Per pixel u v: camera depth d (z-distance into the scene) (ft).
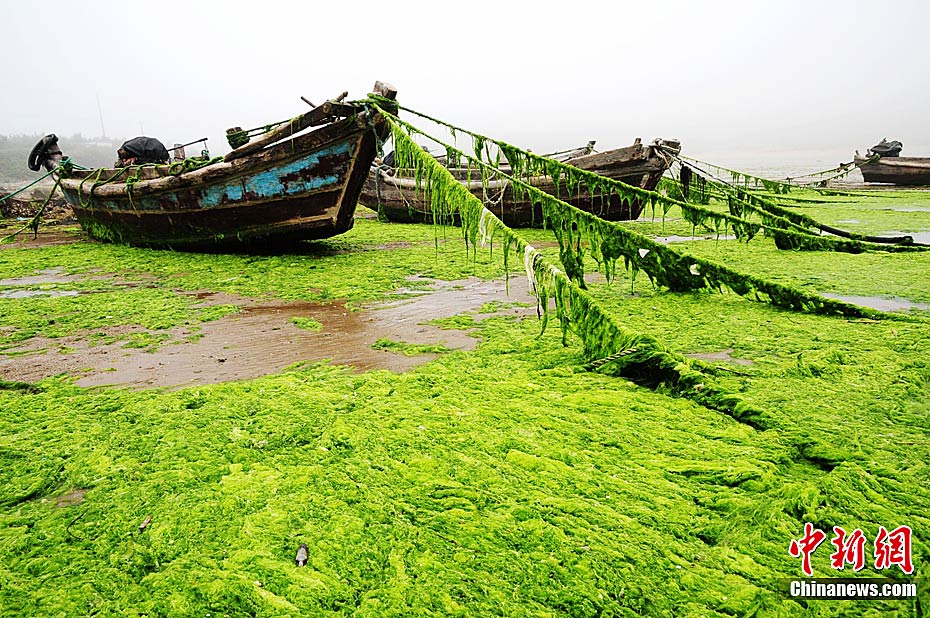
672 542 7.70
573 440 10.50
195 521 8.39
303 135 27.89
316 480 9.34
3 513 8.94
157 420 11.80
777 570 7.17
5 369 15.81
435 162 20.29
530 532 7.88
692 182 47.24
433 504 8.62
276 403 12.46
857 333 16.46
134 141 39.47
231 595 6.95
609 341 14.01
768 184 67.15
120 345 17.63
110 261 32.53
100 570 7.52
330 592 6.96
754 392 12.48
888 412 11.41
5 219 56.39
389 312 20.67
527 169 25.30
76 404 12.95
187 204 31.68
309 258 31.50
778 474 9.29
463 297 22.62
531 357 15.11
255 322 19.84
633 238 21.66
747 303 20.08
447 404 12.15
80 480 9.70
